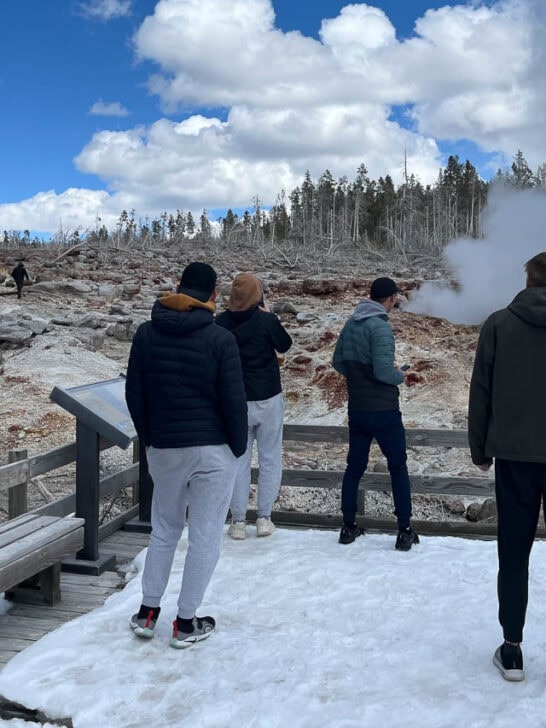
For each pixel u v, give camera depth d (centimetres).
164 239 5512
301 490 861
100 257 3641
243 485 563
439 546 552
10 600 457
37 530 441
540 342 326
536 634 392
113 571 518
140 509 611
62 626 406
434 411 1119
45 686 340
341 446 1060
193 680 347
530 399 326
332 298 2234
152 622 391
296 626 407
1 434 1084
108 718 319
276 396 561
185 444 371
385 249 5869
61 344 1553
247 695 332
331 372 1290
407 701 324
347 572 489
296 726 308
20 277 2377
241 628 406
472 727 304
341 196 9919
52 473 967
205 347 369
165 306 377
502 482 338
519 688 336
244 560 514
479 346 340
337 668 357
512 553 340
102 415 511
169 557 394
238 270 3469
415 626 407
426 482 602
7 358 1467
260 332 545
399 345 1341
